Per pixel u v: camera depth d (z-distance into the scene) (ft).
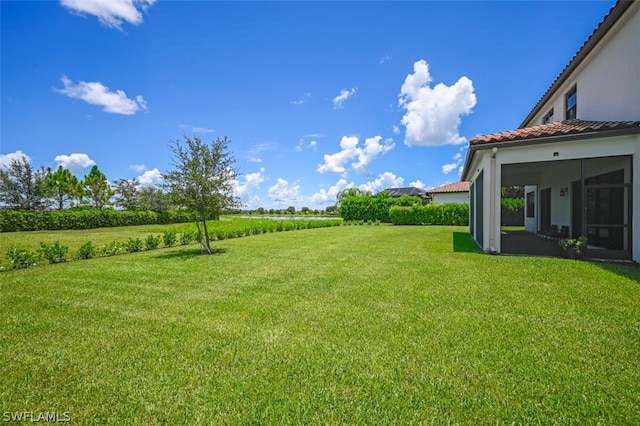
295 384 8.49
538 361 9.42
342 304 15.12
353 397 7.89
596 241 32.91
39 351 10.71
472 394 7.91
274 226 65.21
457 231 59.98
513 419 7.02
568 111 35.81
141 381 8.77
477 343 10.67
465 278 19.61
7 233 64.18
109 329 12.54
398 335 11.43
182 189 31.01
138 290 18.31
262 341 11.17
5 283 20.42
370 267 23.90
